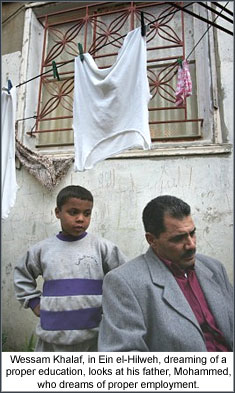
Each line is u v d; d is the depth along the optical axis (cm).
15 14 323
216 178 218
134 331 112
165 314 114
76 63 190
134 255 223
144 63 166
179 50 270
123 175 237
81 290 153
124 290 120
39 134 289
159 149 233
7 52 314
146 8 287
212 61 245
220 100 237
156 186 228
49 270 159
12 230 261
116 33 283
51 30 315
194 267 134
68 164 250
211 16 254
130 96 168
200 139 242
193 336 112
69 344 147
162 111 261
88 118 180
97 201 238
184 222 123
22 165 268
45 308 154
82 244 166
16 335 242
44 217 251
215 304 123
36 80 305
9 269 256
